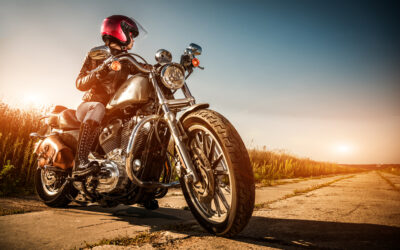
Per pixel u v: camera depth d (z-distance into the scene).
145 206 2.55
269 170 8.91
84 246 1.48
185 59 2.12
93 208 2.69
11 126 4.53
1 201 2.97
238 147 1.55
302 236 1.69
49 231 1.77
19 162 4.19
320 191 4.50
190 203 1.90
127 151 1.83
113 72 2.27
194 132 1.84
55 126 2.82
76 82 2.42
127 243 1.52
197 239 1.61
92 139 2.27
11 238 1.61
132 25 2.33
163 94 2.05
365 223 2.06
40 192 2.87
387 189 4.91
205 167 1.73
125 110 2.15
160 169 2.08
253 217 2.28
